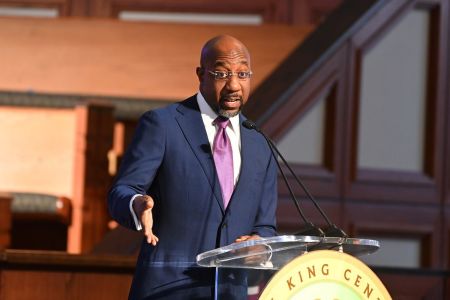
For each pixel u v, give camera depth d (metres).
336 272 5.78
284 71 11.85
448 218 11.96
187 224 6.38
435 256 11.90
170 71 16.92
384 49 11.95
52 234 14.56
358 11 12.03
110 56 16.94
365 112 11.83
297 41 17.23
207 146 6.52
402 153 11.92
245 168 6.54
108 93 16.72
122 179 6.36
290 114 11.41
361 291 5.82
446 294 9.91
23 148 14.45
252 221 6.57
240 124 6.72
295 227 11.30
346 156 11.64
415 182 11.88
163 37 17.12
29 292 9.67
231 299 5.93
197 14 19.86
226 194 6.47
